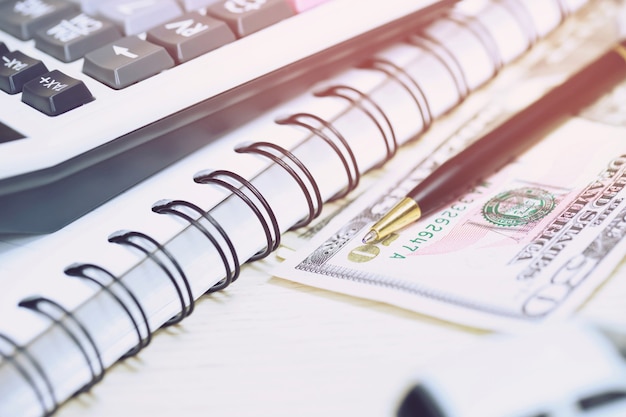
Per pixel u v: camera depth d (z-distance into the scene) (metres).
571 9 0.63
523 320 0.35
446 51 0.54
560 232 0.41
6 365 0.34
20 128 0.40
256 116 0.48
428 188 0.44
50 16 0.51
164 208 0.41
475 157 0.45
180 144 0.45
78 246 0.39
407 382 0.33
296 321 0.38
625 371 0.29
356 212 0.46
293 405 0.33
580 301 0.35
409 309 0.37
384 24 0.51
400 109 0.50
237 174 0.42
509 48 0.58
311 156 0.46
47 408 0.34
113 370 0.37
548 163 0.47
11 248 0.41
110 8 0.51
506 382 0.29
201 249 0.40
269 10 0.48
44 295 0.37
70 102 0.41
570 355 0.30
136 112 0.41
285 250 0.44
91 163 0.41
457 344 0.35
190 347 0.38
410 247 0.42
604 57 0.54
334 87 0.50
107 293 0.37
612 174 0.45
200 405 0.34
